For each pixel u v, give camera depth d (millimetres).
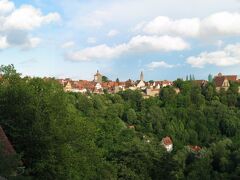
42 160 35469
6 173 19766
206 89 191375
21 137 36000
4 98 37750
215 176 96750
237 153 103750
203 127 144500
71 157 37781
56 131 36750
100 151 48719
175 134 138500
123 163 57125
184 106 170625
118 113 144750
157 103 169375
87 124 44938
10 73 43812
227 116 151500
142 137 93688
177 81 195000
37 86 44594
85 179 41344
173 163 60625
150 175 58312
